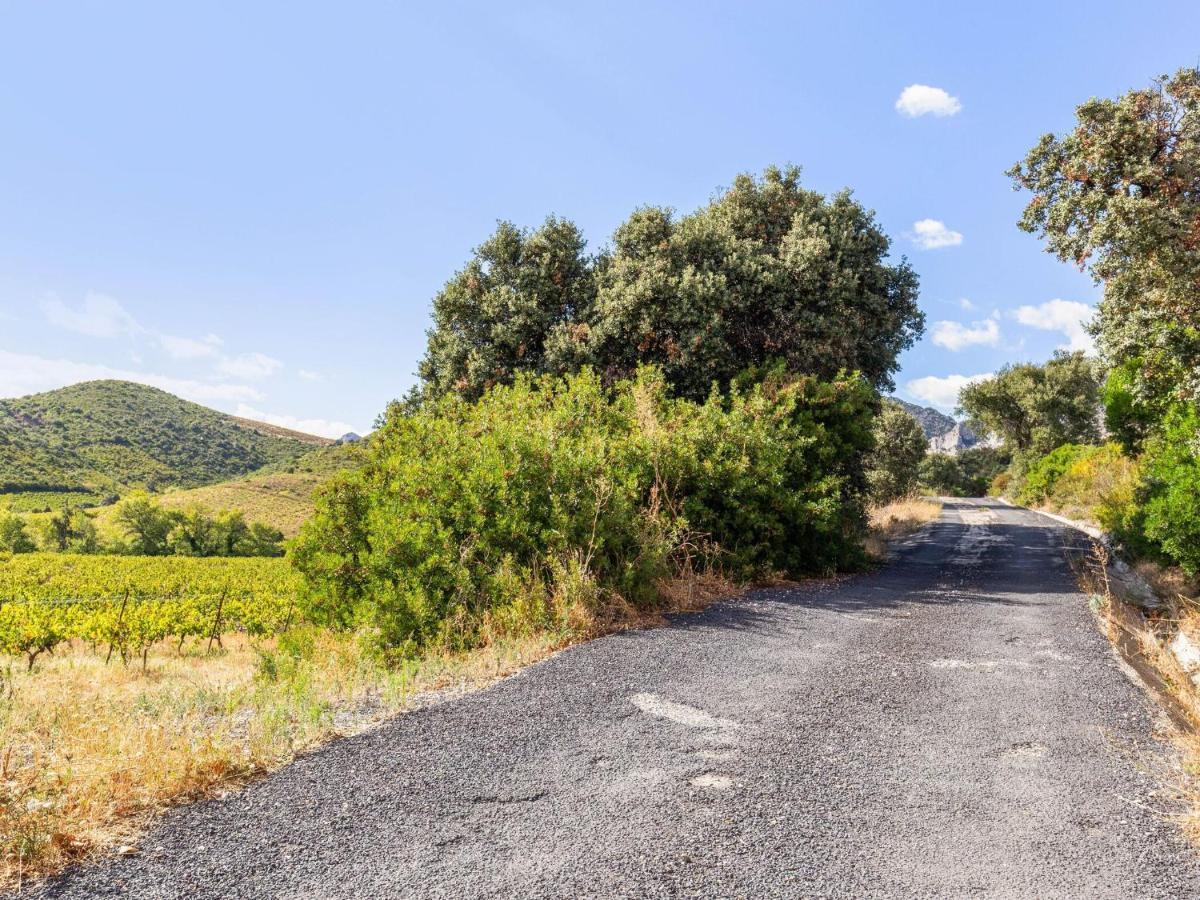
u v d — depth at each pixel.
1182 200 10.59
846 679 6.18
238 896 2.85
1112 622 8.90
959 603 10.48
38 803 3.51
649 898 2.87
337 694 5.88
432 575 8.97
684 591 9.90
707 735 4.75
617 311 16.64
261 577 49.84
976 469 83.56
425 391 19.02
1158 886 3.01
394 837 3.33
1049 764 4.34
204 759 4.05
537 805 3.68
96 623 17.89
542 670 6.27
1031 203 11.89
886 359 18.94
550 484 9.62
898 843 3.36
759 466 12.38
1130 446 23.48
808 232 17.67
